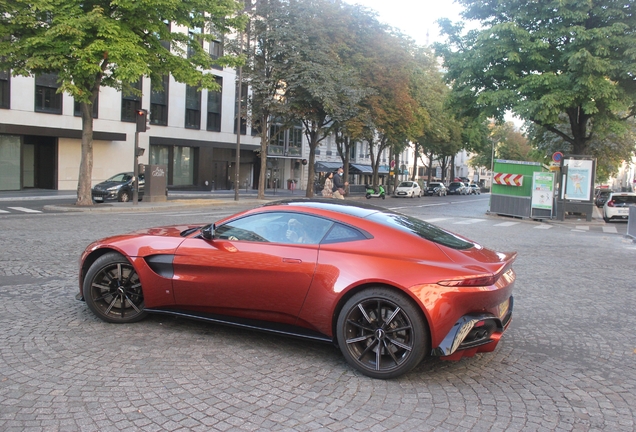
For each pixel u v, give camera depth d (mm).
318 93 26375
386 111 35312
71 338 4691
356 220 4477
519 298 7195
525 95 23344
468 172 115062
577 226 21172
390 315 4043
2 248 9289
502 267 4215
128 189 23422
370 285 4121
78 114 30625
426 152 59625
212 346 4652
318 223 4555
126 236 5285
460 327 3893
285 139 48000
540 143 38094
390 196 49938
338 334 4184
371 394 3775
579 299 7254
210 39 20531
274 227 4684
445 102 26406
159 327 5121
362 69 32750
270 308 4461
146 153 35094
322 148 54562
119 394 3572
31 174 30984
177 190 37125
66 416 3225
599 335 5570
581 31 21078
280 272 4383
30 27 16750
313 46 27750
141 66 16812
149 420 3215
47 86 29141
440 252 4211
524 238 14961
